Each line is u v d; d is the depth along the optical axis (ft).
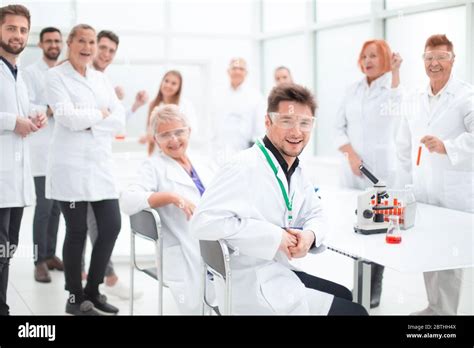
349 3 13.92
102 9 15.21
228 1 16.70
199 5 16.34
